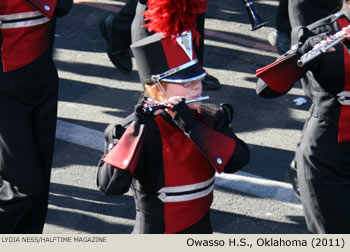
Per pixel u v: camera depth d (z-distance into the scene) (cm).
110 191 1112
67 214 1747
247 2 2019
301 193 1334
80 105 2294
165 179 1127
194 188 1145
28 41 1395
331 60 1212
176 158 1122
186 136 1127
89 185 1867
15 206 1430
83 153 2020
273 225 1711
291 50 1260
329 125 1270
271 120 2203
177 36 1077
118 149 1091
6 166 1412
